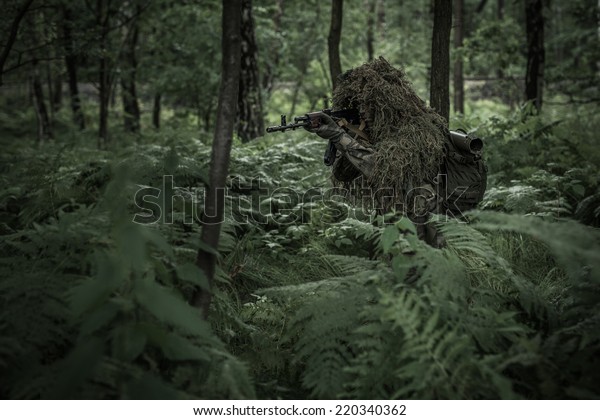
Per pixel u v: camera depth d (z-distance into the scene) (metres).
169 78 12.66
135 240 2.11
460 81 12.34
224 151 2.59
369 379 2.36
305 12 15.12
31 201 4.32
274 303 3.44
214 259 2.64
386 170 3.09
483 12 26.16
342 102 3.50
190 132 9.24
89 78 13.07
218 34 12.05
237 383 2.31
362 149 3.21
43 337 2.23
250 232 4.31
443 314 2.51
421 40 16.55
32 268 2.60
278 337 3.09
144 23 12.76
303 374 2.63
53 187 4.45
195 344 2.42
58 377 2.05
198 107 13.62
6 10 6.81
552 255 4.06
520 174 5.85
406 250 2.80
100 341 1.97
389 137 3.19
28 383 2.08
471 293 2.78
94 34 8.30
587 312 2.73
